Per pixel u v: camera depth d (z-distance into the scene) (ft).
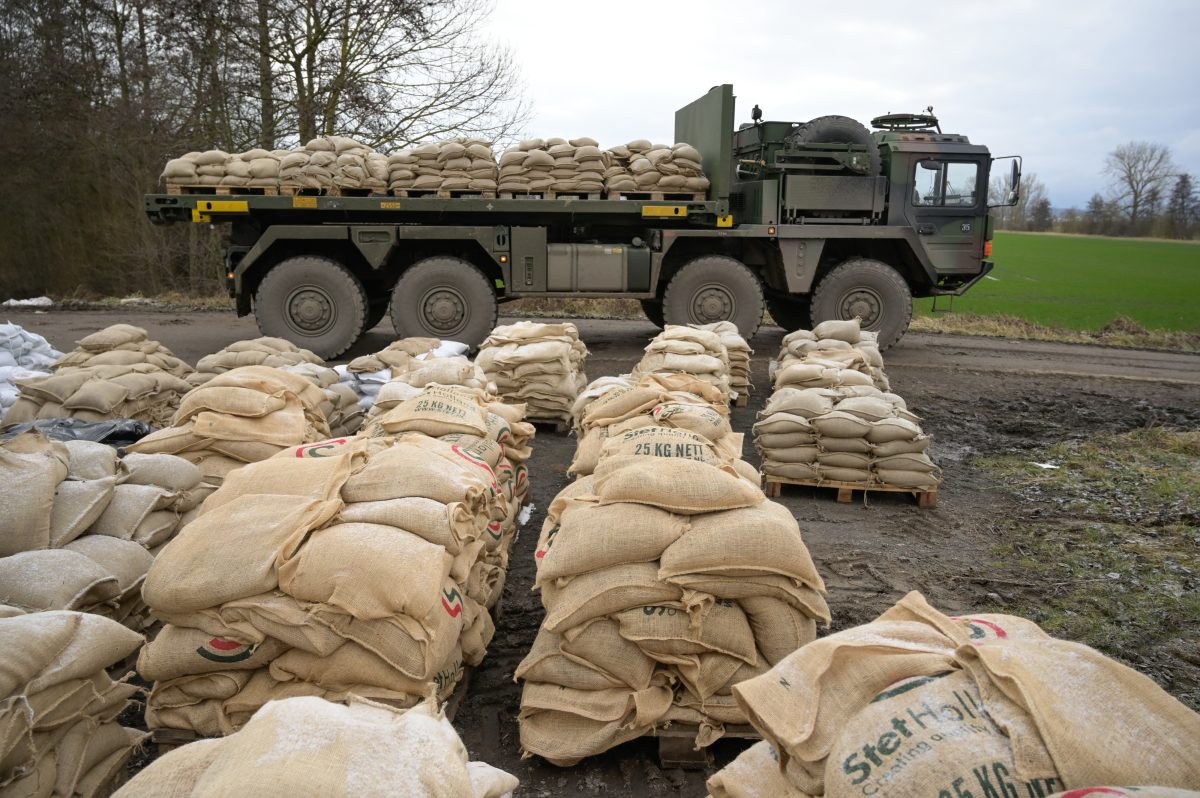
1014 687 6.07
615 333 45.16
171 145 59.36
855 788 6.03
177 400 21.40
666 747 9.64
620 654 9.55
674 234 35.17
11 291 65.05
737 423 26.76
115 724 8.83
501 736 10.33
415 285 34.81
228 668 9.02
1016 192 36.01
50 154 63.16
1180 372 39.37
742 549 9.55
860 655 7.06
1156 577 15.51
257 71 53.62
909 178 36.06
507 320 48.98
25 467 10.64
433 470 10.34
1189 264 134.10
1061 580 15.40
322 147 33.96
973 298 85.56
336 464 10.29
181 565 8.91
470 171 33.83
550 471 21.57
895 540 17.30
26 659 7.28
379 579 8.73
